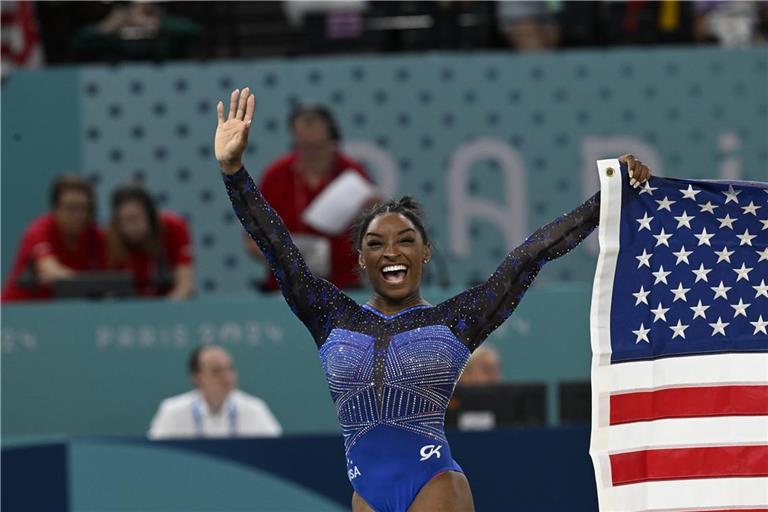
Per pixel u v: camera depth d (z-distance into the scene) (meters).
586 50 40.22
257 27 45.00
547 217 39.34
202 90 39.88
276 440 26.11
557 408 27.56
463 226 39.31
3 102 39.59
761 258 20.47
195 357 30.73
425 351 19.30
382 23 42.44
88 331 32.59
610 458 20.25
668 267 20.42
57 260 34.66
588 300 32.91
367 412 19.33
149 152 39.75
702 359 20.33
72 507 26.16
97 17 43.12
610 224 20.28
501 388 27.47
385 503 19.12
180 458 26.20
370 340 19.50
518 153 39.47
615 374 20.34
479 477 25.64
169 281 34.97
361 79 39.84
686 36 42.12
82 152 39.72
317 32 42.75
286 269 19.91
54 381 32.50
